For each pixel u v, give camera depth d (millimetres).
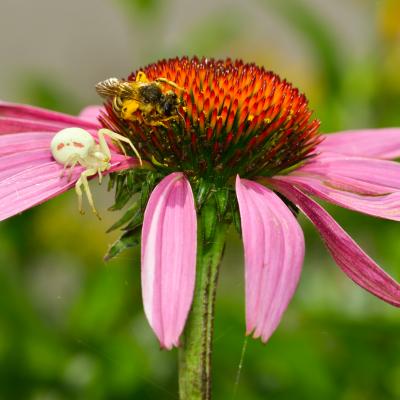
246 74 296
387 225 354
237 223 284
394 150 320
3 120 300
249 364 333
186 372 282
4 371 337
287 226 272
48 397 339
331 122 367
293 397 331
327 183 301
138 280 351
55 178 283
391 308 333
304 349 330
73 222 370
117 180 288
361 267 275
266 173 293
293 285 264
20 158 290
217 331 331
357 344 334
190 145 287
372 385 334
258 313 260
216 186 288
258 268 264
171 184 282
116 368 336
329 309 335
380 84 369
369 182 303
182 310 261
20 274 360
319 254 365
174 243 269
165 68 299
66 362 339
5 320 339
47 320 361
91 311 342
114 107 289
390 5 364
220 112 289
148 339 345
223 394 334
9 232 362
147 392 338
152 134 287
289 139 293
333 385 332
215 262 283
